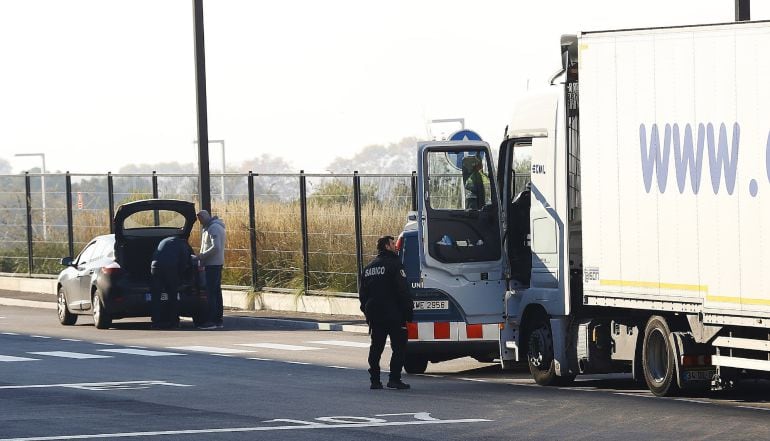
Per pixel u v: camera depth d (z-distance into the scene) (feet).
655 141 160.04
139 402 161.58
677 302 157.48
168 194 354.33
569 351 177.58
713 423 137.90
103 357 220.43
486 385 183.11
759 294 147.02
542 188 180.65
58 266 390.21
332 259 304.91
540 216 180.96
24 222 401.90
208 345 242.37
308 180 310.24
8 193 404.57
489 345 196.03
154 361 213.66
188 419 146.30
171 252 274.77
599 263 167.94
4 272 406.62
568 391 173.68
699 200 154.40
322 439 131.34
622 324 171.22
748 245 148.25
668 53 158.30
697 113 154.81
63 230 389.39
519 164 191.31
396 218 288.51
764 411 148.05
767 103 146.30
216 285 279.49
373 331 176.45
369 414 149.59
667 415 144.97
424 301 196.75
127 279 276.00
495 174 197.16
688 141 155.84
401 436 132.77
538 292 181.06
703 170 153.79
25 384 181.57
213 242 279.28
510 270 191.01
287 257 317.42
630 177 163.43
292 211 315.99
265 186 323.16
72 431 137.90
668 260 158.51
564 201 176.76
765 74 146.61
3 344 245.24
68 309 289.33
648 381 164.55
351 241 301.22
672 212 157.89
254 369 201.36
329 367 204.95
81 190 381.81
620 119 164.76
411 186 285.02
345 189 302.04
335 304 298.15
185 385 179.93
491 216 196.54
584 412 148.66
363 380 186.91
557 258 177.88
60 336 262.47
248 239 328.08
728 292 150.71
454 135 254.27
